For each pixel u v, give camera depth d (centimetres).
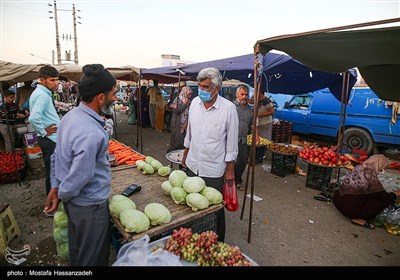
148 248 157
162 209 172
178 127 510
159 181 245
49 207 173
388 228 328
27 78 492
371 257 276
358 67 339
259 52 259
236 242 296
